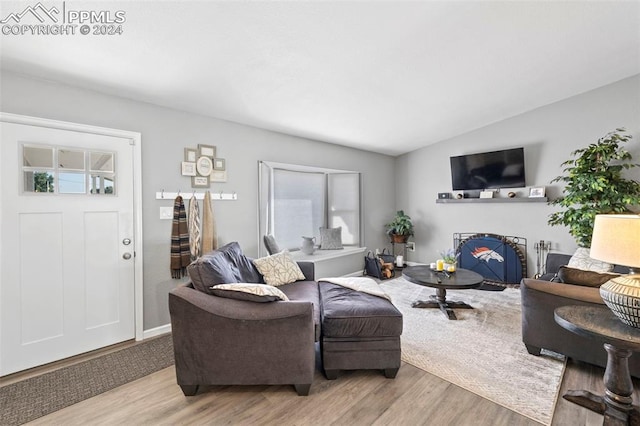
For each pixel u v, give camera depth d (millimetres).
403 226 5336
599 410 1682
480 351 2424
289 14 1858
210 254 2340
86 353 2457
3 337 2113
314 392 1921
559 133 4082
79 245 2424
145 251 2768
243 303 1896
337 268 4758
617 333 1439
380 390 1936
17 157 2156
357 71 2664
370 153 5395
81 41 1884
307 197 4430
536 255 4289
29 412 1741
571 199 3486
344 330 2045
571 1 2156
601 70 3336
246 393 1917
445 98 3529
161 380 2072
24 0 1544
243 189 3531
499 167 4508
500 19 2236
